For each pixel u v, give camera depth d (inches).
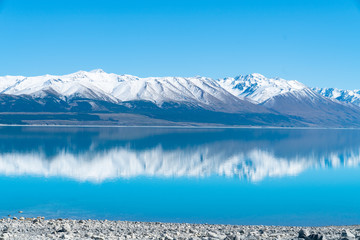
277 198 2704.2
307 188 3186.5
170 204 2440.9
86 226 1264.8
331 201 2598.4
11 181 3420.3
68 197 2625.5
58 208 2253.9
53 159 5290.4
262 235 995.3
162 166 4734.3
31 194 2731.3
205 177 3831.2
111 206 2342.5
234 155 6240.2
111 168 4480.8
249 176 3937.0
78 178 3656.5
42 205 2335.1
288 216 2130.9
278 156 6171.3
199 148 7549.2
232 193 2898.6
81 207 2293.3
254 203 2513.5
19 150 6555.1
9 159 5201.8
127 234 1042.1
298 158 5895.7
